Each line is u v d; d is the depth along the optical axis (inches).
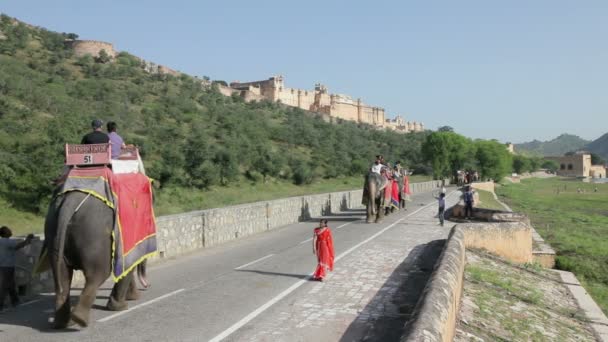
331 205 1239.5
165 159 1967.3
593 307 597.6
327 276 481.4
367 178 970.7
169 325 323.0
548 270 803.4
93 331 307.4
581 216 1861.5
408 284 448.5
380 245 674.2
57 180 312.5
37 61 3432.6
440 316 246.7
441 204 917.2
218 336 303.4
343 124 5516.7
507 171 4384.8
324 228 471.2
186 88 4188.0
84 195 293.3
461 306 447.5
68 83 3142.2
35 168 1305.4
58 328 304.3
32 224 1167.6
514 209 2033.7
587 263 903.1
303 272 502.3
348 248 647.8
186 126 2930.6
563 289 678.5
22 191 1293.1
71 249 287.7
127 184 334.3
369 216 964.0
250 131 3171.8
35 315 340.8
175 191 1779.0
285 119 4503.0
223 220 729.6
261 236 804.6
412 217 1080.2
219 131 2849.4
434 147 3565.5
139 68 4372.5
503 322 446.6
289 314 353.4
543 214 1877.5
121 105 2844.5
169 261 572.1
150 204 367.6
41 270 309.0
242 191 2121.1
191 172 2036.2
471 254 701.3
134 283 387.2
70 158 310.7
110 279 469.1
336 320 341.1
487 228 770.2
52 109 2212.1
